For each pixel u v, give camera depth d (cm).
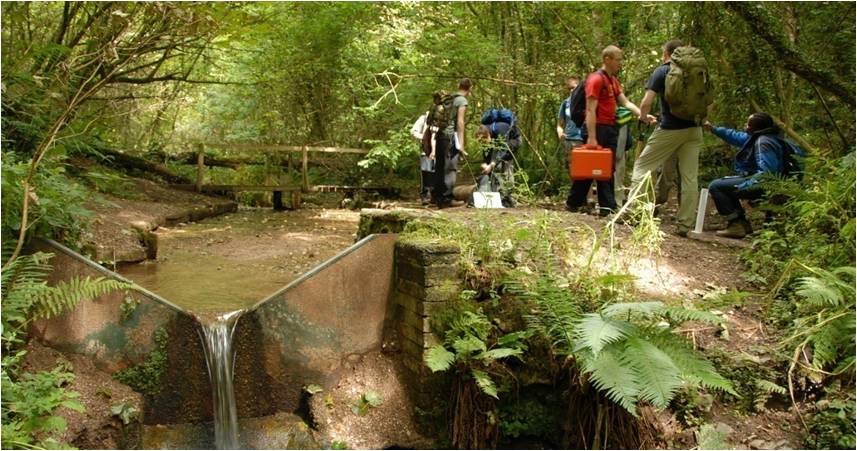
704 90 578
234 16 960
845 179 502
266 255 669
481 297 439
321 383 438
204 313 427
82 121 750
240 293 501
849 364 379
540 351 417
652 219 485
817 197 505
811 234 496
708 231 645
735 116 845
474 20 1186
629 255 504
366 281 454
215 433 408
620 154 739
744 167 599
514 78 1113
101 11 739
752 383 403
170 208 888
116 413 374
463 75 1141
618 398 348
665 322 424
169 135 1525
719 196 600
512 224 506
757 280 495
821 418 379
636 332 380
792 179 543
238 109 1395
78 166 848
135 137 1366
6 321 357
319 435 412
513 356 417
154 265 611
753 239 569
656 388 347
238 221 930
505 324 424
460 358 406
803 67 680
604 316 381
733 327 446
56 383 364
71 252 400
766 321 450
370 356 454
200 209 939
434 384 423
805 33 796
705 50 808
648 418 392
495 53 1069
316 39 1234
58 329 397
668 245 565
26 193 375
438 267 426
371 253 455
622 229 570
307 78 1324
